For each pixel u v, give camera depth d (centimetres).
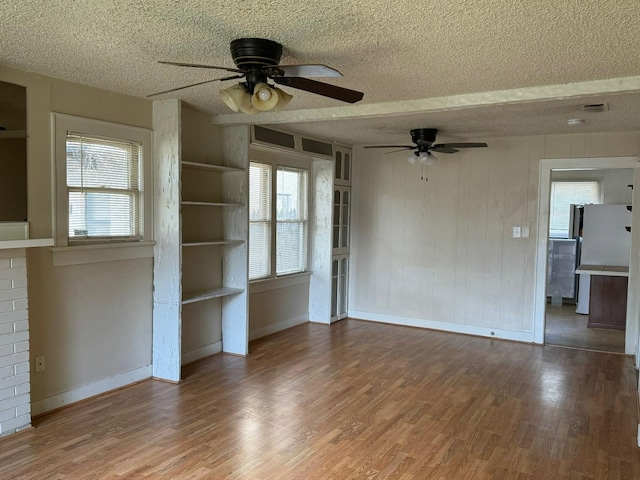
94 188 377
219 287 508
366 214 682
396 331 627
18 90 324
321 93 277
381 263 674
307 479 275
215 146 489
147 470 281
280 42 261
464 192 614
